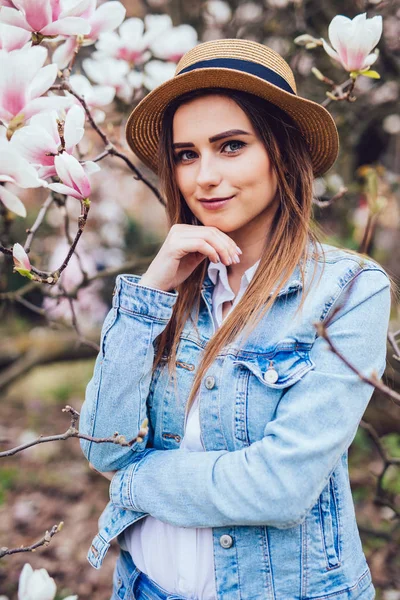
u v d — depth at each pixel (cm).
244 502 118
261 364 126
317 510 129
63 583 296
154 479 128
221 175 130
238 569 126
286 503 116
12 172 110
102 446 134
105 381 133
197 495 122
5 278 259
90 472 416
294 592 126
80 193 121
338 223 324
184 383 136
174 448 137
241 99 128
